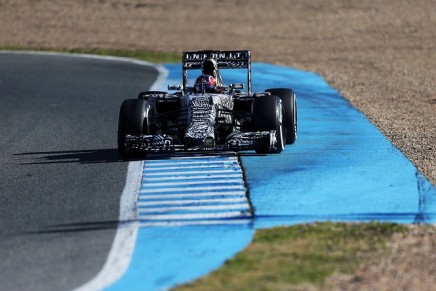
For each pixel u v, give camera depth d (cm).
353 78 8806
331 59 10756
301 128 5647
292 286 2591
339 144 4966
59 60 10394
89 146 5134
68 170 4391
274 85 8231
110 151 4922
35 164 4597
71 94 7588
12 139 5488
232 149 4350
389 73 9256
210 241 3097
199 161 4462
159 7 16200
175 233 3206
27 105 6988
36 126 5978
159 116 4678
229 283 2631
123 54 11406
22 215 3522
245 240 3100
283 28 14088
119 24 14588
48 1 16438
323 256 2884
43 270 2820
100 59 10550
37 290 2638
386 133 5362
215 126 4469
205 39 13162
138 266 2842
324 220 3350
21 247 3077
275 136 4431
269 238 3109
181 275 2739
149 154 4716
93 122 6084
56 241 3139
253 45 12456
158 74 9025
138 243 3094
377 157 4525
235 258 2883
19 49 12088
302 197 3700
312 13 15412
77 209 3591
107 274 2770
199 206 3588
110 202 3694
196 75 8875
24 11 15575
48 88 7981
